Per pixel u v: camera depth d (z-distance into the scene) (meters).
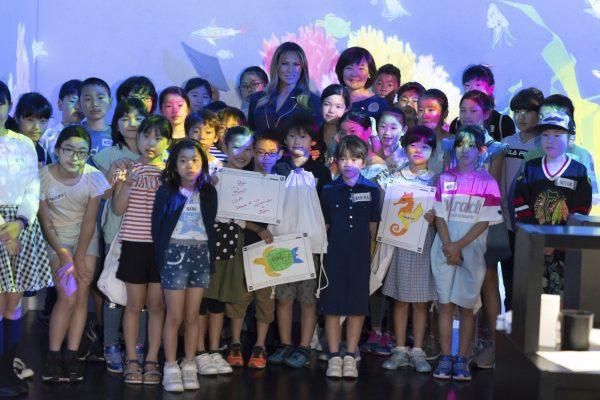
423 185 4.62
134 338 4.32
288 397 4.09
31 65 5.92
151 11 6.05
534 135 5.04
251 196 4.48
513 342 2.56
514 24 5.98
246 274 4.50
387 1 6.02
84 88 5.12
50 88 6.06
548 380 2.27
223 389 4.20
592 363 2.35
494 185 4.52
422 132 4.65
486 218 4.49
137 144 4.60
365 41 6.05
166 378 4.18
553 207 4.47
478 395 4.20
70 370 4.25
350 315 4.50
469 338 4.58
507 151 4.98
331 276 4.50
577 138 5.99
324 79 6.07
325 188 4.61
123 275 4.22
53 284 4.29
